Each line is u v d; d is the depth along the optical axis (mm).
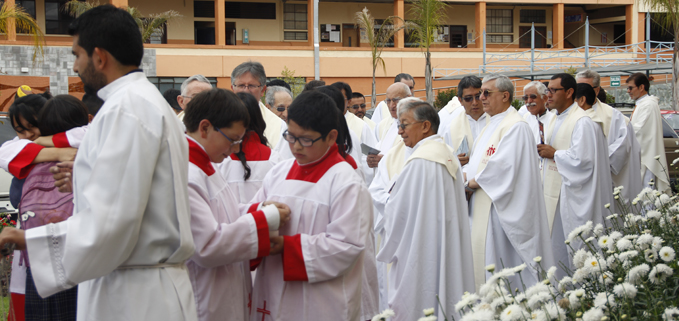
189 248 2184
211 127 2490
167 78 21844
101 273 2002
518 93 23266
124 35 2207
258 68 4523
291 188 2682
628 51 24500
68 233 1938
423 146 3895
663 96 20750
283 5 26484
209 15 25703
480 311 2318
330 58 23656
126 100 2084
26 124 3549
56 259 1991
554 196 5406
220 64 22312
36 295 3016
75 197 2129
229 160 3244
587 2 25891
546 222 4453
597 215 5168
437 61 24375
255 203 2732
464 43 27641
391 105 5949
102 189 1965
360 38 26859
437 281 3754
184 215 2174
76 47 2230
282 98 5113
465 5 27375
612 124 6203
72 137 3203
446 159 3854
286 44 26641
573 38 28797
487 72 21984
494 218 4500
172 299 2162
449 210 3809
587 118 5230
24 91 9586
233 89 4547
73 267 1932
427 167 3785
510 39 28031
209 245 2361
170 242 2146
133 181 1993
